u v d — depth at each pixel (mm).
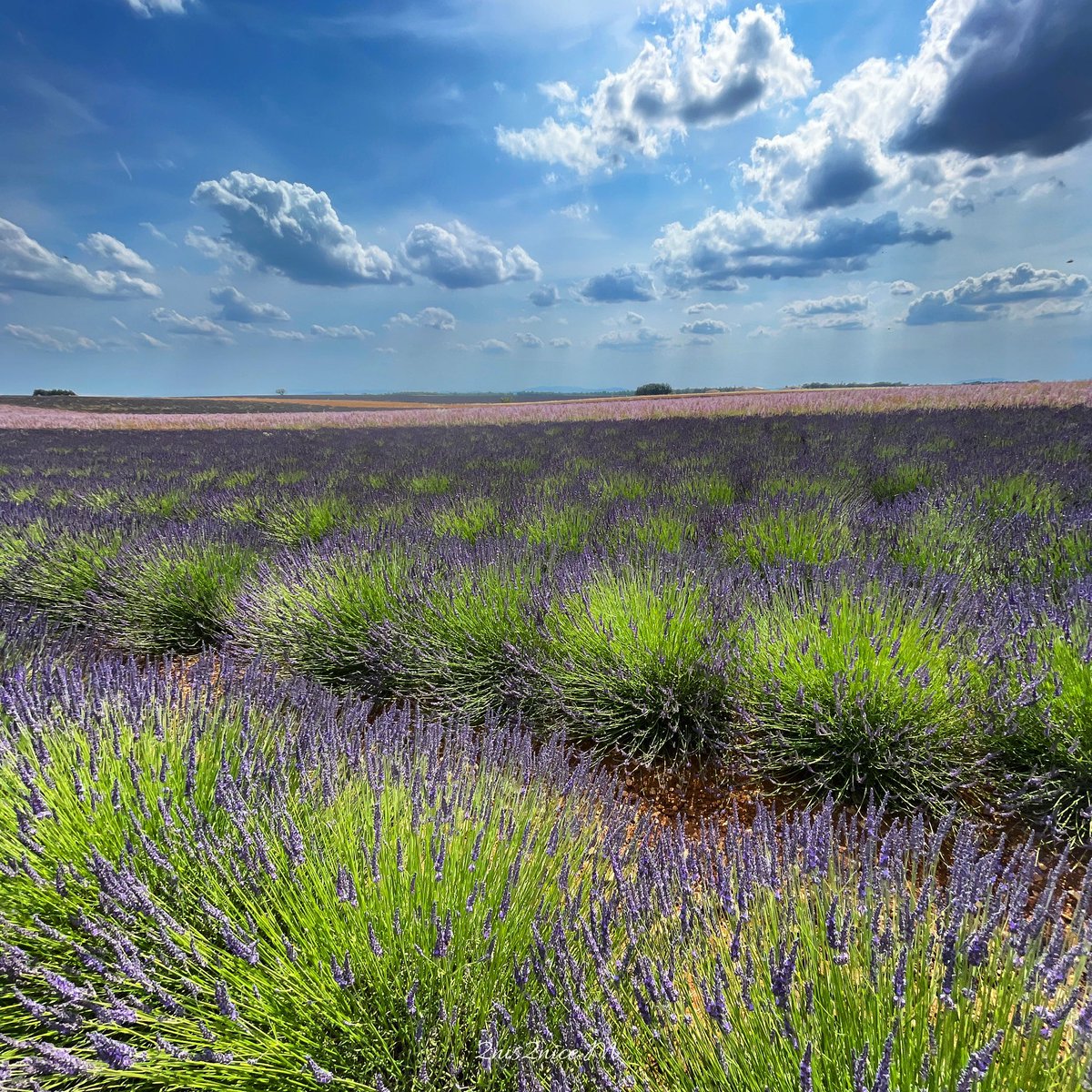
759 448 10922
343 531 5844
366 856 1395
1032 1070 876
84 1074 1111
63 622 4434
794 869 1330
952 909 1092
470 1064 1171
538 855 1533
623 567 3564
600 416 26938
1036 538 3855
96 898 1378
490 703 2982
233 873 1411
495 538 5016
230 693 2424
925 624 2637
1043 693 2143
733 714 2664
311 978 1221
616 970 1197
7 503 7359
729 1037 1044
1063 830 1900
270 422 32781
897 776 2244
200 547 4859
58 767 1691
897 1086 941
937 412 18312
